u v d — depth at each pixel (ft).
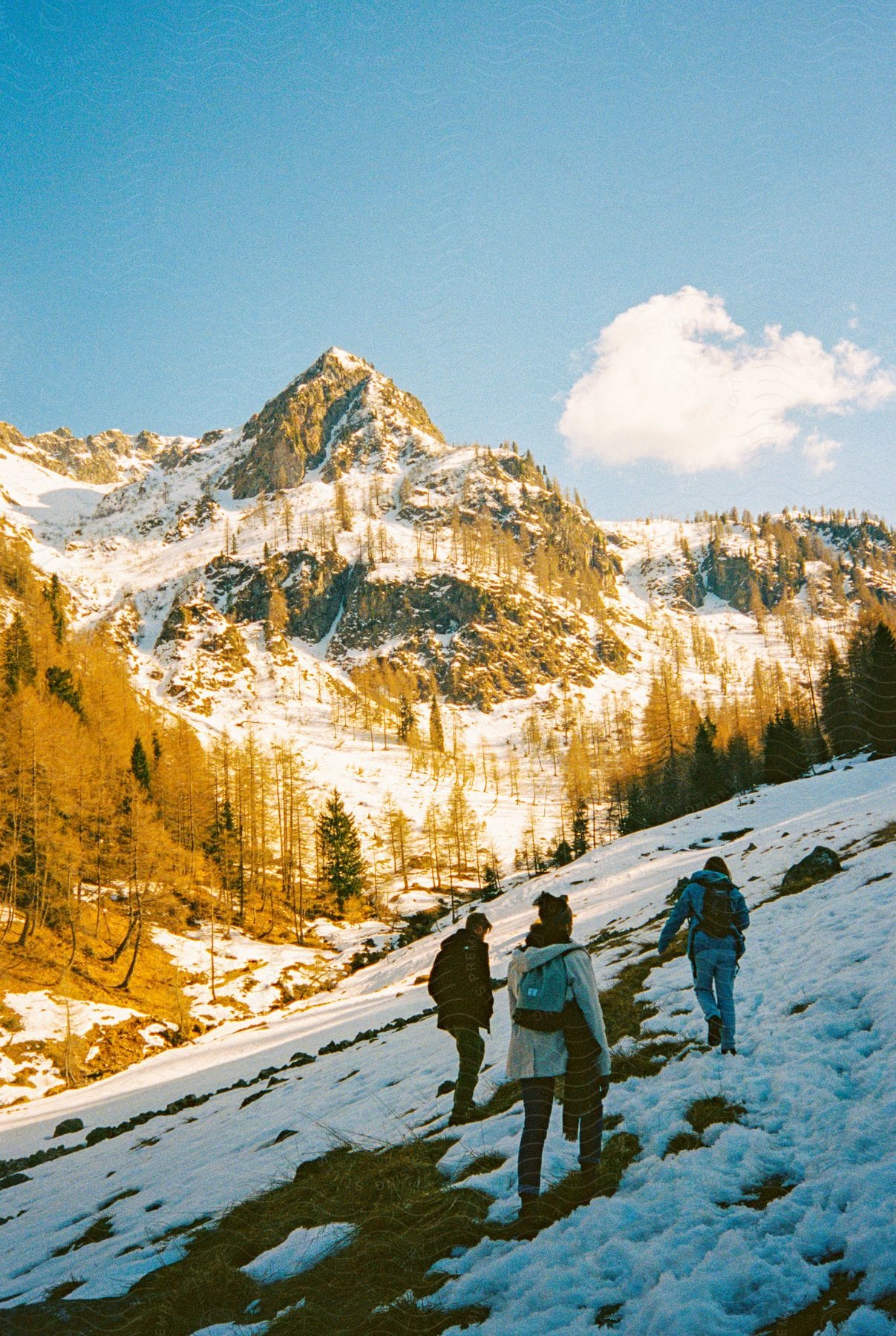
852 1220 13.00
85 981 181.27
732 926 23.82
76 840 219.82
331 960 242.17
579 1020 16.69
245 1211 21.56
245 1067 81.46
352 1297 14.64
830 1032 22.02
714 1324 11.28
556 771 611.88
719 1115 18.52
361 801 442.50
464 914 254.06
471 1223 16.14
